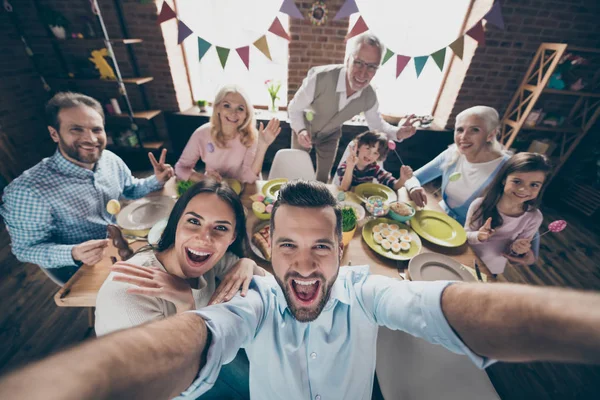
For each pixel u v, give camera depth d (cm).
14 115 258
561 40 254
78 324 154
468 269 103
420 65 158
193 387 40
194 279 88
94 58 256
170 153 332
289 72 281
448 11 262
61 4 242
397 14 260
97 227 127
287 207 56
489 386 74
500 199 128
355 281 75
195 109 318
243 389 95
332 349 65
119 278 61
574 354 26
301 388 65
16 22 243
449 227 128
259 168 163
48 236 114
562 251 235
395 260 108
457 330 38
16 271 184
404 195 153
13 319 155
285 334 66
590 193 279
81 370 25
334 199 59
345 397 69
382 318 60
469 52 267
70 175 116
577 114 287
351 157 146
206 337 44
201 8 263
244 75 312
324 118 209
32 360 25
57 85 279
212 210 75
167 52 270
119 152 312
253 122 165
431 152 322
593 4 236
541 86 250
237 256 102
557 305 29
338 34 259
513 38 254
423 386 80
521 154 119
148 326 37
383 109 331
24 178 106
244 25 271
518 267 216
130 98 294
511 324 31
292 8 139
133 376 29
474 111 144
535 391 138
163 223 108
